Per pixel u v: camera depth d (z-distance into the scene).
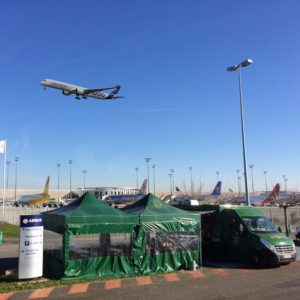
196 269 16.06
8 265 16.97
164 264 15.52
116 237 14.71
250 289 12.23
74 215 14.05
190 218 16.38
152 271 15.14
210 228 19.42
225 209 18.88
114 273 14.50
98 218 14.39
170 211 16.39
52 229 14.98
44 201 86.94
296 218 38.38
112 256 14.55
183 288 12.45
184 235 16.16
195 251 16.33
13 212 48.84
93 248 14.27
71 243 13.89
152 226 15.45
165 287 12.62
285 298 10.98
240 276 14.55
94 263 14.20
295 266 16.91
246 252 17.22
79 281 13.45
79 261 13.95
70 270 13.74
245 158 27.73
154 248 15.38
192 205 20.45
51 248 15.10
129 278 14.13
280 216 39.22
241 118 28.06
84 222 14.13
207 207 19.53
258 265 16.69
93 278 13.91
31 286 12.62
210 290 12.12
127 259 14.78
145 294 11.64
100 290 12.20
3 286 12.57
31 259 13.45
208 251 19.36
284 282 13.36
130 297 11.28
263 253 16.45
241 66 27.91
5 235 30.17
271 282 13.37
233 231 18.03
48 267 15.14
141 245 15.09
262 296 11.25
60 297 11.33
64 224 13.87
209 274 14.95
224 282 13.40
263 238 16.72
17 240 27.05
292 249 16.83
